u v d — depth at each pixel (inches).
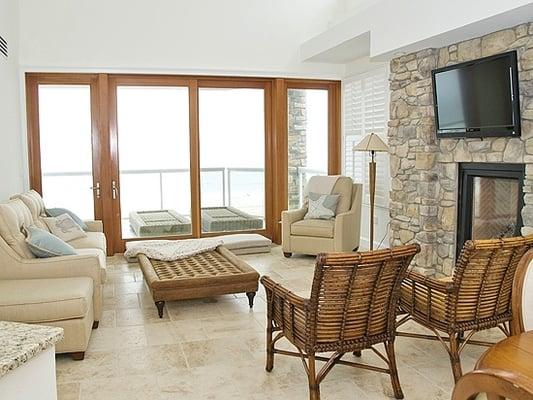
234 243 260.8
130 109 268.4
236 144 289.7
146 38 262.2
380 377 123.9
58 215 219.3
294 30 286.0
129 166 270.8
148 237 277.4
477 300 117.6
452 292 114.4
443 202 203.0
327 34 253.4
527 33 158.4
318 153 303.0
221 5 272.8
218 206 289.9
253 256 261.4
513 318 80.3
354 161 288.4
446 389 117.0
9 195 216.2
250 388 118.3
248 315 170.7
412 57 206.2
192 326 160.2
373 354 137.9
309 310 103.6
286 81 291.9
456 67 179.9
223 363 132.3
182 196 281.7
